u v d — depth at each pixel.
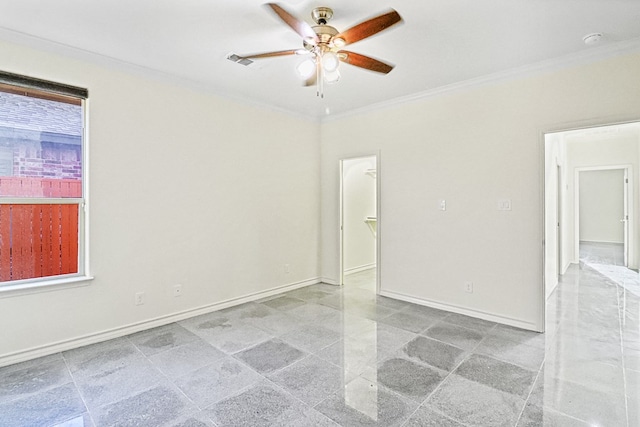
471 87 3.54
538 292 3.19
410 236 4.10
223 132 3.86
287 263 4.66
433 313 3.72
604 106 2.81
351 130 4.67
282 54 2.37
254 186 4.20
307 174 4.91
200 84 3.58
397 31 2.51
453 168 3.71
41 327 2.70
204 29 2.49
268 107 4.33
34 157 2.73
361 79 3.47
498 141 3.40
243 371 2.46
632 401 2.07
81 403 2.08
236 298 4.03
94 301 2.95
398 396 2.14
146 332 3.19
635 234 6.26
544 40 2.66
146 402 2.09
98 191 2.95
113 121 3.02
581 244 9.26
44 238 2.79
